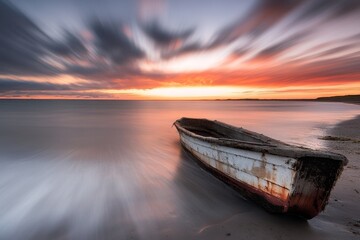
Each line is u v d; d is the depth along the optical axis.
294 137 15.88
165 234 4.16
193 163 8.80
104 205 5.38
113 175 7.41
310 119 29.91
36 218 4.86
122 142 13.37
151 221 4.64
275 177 4.52
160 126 21.56
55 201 5.61
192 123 13.60
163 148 11.70
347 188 6.42
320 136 16.14
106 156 9.91
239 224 4.42
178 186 6.51
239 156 5.50
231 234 4.10
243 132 8.95
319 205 4.31
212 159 6.93
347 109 59.06
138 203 5.46
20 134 16.19
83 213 5.02
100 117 31.94
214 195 5.89
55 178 7.14
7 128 19.27
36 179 7.07
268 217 4.70
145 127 20.73
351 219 4.75
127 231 4.30
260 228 4.28
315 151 4.00
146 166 8.41
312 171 4.11
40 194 6.01
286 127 21.61
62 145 12.34
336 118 31.27
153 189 6.29
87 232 4.32
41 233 4.34
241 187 5.68
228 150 5.89
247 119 30.31
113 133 16.98
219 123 11.31
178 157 9.75
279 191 4.47
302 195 4.25
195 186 6.51
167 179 7.06
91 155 10.07
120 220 4.70
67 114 37.56
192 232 4.21
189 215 4.87
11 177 7.23
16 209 5.24
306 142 13.94
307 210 4.38
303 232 4.17
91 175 7.41
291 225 4.40
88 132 17.41
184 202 5.51
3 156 9.81
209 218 4.73
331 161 4.01
